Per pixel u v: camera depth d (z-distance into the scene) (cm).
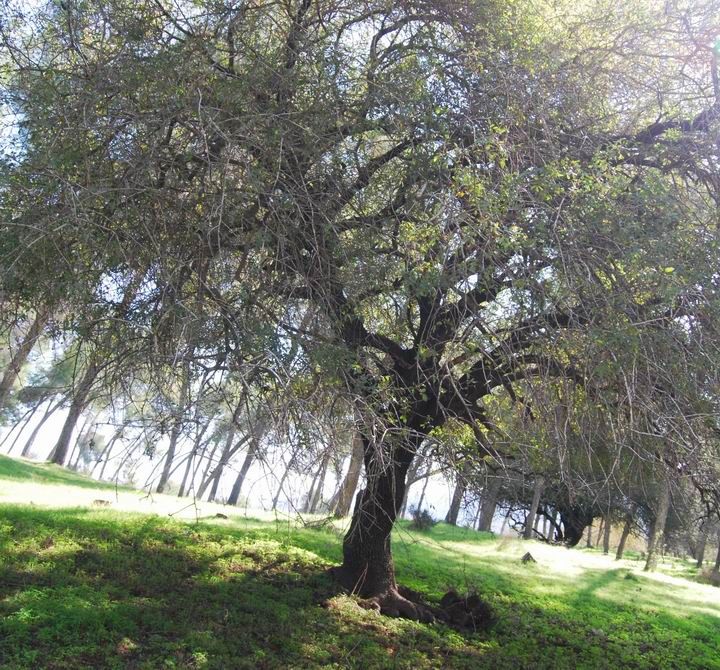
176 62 628
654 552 2331
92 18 679
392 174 710
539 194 604
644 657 1150
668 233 612
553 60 743
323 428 534
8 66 670
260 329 546
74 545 1030
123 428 496
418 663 852
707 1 847
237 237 620
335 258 627
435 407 880
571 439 688
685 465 680
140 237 579
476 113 694
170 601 876
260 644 801
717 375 596
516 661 959
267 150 614
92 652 668
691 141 796
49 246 554
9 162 580
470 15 768
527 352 666
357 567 1101
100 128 602
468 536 2450
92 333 554
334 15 806
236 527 1494
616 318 575
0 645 641
